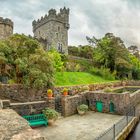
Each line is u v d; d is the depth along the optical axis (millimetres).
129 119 14984
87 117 15914
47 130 12164
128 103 18562
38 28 57844
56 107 16781
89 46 55312
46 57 18766
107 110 17797
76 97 17562
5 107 12055
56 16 53812
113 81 36750
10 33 44219
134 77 48875
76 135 11234
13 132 4430
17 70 17906
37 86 17250
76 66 37000
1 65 17750
